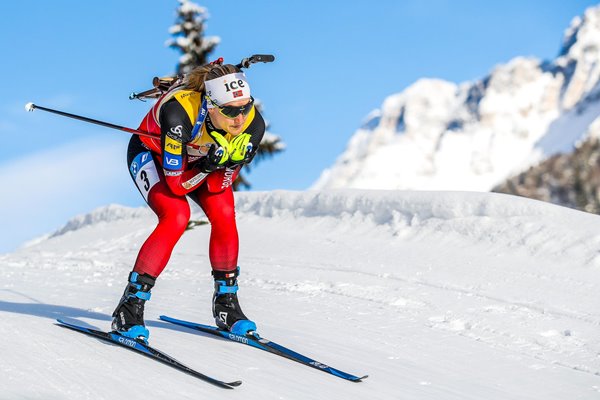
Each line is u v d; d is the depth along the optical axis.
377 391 5.44
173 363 5.34
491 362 7.26
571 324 9.90
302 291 11.52
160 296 10.27
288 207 23.05
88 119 6.48
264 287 11.97
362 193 21.28
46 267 15.66
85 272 14.25
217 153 5.95
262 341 6.39
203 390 4.81
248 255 17.11
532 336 8.98
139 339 5.84
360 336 7.84
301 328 7.97
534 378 6.76
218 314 6.74
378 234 19.23
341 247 17.78
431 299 11.31
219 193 6.69
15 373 4.61
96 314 7.73
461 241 17.34
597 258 14.81
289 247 18.03
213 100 5.80
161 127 6.00
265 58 6.13
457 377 6.40
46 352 5.22
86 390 4.45
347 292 11.58
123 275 13.60
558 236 16.16
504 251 16.17
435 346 7.77
